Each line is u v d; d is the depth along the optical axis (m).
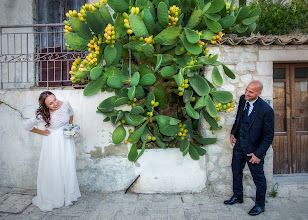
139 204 3.03
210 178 3.37
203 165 3.33
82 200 3.14
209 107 2.89
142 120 3.14
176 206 2.97
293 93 3.59
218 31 2.88
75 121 3.39
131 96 2.75
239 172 2.96
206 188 3.35
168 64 3.15
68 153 2.96
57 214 2.77
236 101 3.31
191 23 2.86
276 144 3.61
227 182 3.35
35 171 3.45
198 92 2.93
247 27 3.25
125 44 3.00
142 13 2.66
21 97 3.43
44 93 2.73
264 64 3.29
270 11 4.72
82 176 3.40
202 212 2.82
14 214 2.76
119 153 3.39
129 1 2.85
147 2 2.89
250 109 2.75
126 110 3.35
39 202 2.90
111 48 2.81
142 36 2.78
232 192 3.33
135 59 3.49
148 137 3.17
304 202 3.10
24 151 3.45
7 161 3.48
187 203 3.05
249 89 2.58
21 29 4.62
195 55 3.04
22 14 4.60
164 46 3.03
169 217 2.71
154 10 2.98
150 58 3.12
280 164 3.61
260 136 2.70
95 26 2.87
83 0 4.67
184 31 2.83
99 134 3.39
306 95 3.60
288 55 3.28
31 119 2.79
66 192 2.95
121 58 3.36
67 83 4.58
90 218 2.69
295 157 3.62
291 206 2.99
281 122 3.63
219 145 3.35
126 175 3.39
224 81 3.30
